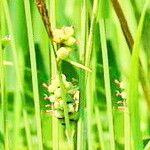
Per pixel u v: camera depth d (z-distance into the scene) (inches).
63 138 19.1
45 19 11.6
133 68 12.1
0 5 15.8
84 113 13.1
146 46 19.2
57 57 12.0
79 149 12.9
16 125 17.9
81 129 12.9
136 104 12.3
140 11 19.3
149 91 15.9
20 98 17.6
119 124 18.8
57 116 13.0
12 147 18.6
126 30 15.0
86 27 12.7
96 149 19.2
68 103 12.8
